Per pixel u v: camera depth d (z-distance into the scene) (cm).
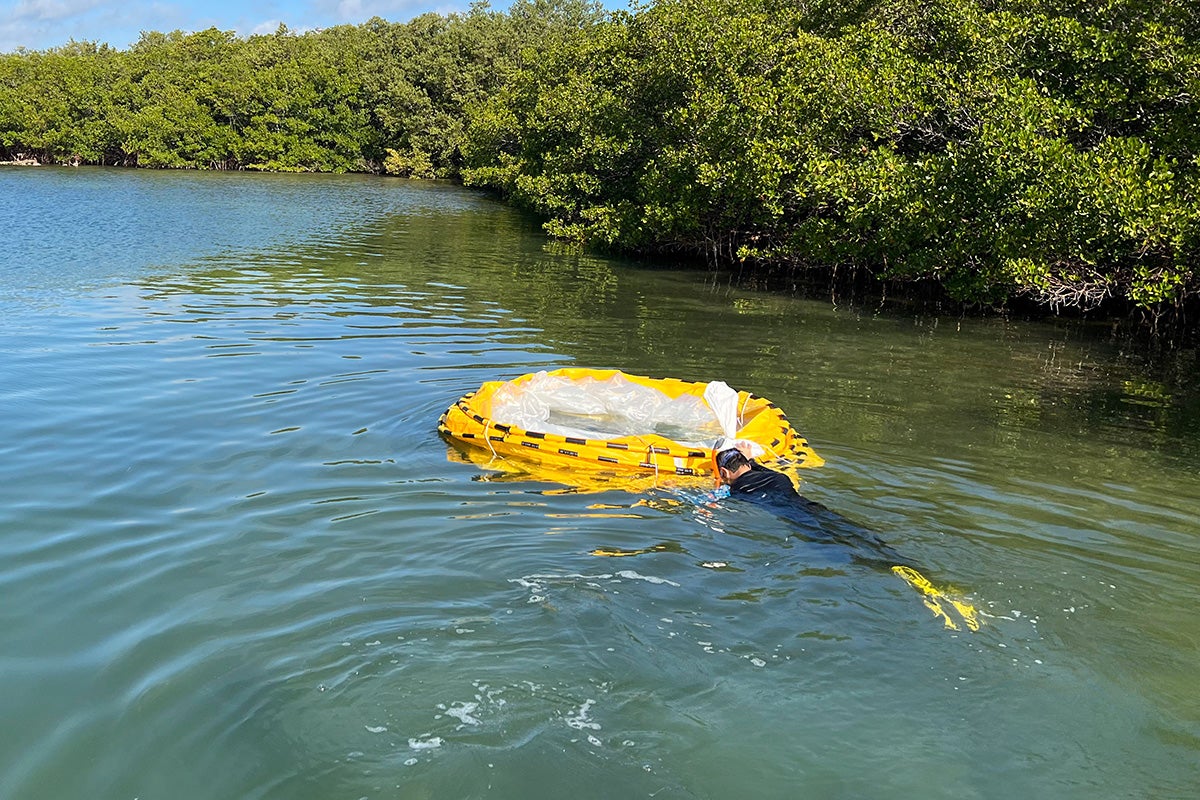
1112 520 611
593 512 605
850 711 381
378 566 517
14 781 341
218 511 602
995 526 594
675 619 455
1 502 617
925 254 1595
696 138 2228
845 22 2186
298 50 6825
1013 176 1373
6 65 6300
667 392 884
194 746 359
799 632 444
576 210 2809
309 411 849
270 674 405
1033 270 1420
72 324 1248
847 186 1677
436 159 6094
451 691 392
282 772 343
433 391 931
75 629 452
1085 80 1465
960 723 374
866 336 1362
